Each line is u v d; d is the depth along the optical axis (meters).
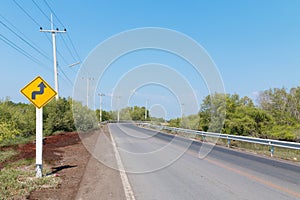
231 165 10.37
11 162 10.55
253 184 7.25
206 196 6.11
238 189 6.71
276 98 41.53
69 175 8.54
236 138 17.64
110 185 7.20
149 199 5.88
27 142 18.70
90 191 6.60
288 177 8.19
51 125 27.19
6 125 18.67
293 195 6.18
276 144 13.88
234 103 32.53
